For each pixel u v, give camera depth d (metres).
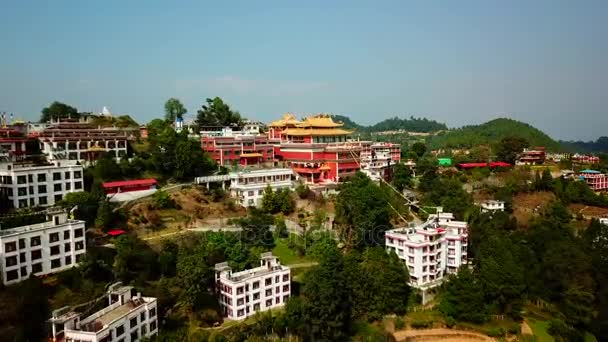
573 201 196.38
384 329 114.06
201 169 167.00
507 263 126.50
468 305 119.12
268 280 111.62
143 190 145.25
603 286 128.38
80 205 121.25
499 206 176.88
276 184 162.50
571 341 114.62
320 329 102.44
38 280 94.81
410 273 131.12
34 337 87.25
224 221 138.62
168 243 117.25
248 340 96.25
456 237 139.12
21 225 106.88
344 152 182.88
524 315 127.69
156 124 198.38
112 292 93.75
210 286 111.94
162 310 100.75
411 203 174.75
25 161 142.38
